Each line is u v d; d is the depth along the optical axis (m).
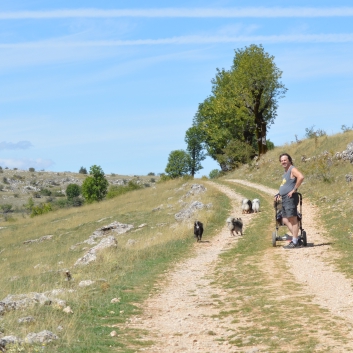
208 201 37.41
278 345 8.05
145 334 9.39
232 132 72.88
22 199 170.25
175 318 10.61
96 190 86.31
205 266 17.12
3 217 122.31
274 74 63.28
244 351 7.95
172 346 8.54
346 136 44.34
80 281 15.24
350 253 15.59
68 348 8.27
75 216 52.34
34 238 43.25
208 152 80.12
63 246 35.25
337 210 25.33
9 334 8.77
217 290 13.19
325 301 10.70
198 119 94.94
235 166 69.00
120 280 15.09
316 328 8.80
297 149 51.16
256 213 30.41
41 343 8.41
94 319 10.55
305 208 28.78
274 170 50.94
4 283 17.48
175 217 34.22
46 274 19.19
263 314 10.19
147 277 15.47
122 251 21.39
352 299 10.65
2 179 196.88
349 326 8.73
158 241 24.20
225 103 69.50
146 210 43.91
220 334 9.18
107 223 41.12
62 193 183.25
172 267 17.17
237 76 63.91
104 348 8.32
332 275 13.18
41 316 10.35
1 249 40.62
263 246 19.30
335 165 36.91
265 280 13.48
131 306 11.67
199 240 22.78
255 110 64.31
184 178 62.78
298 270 14.22
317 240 18.97
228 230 25.92
